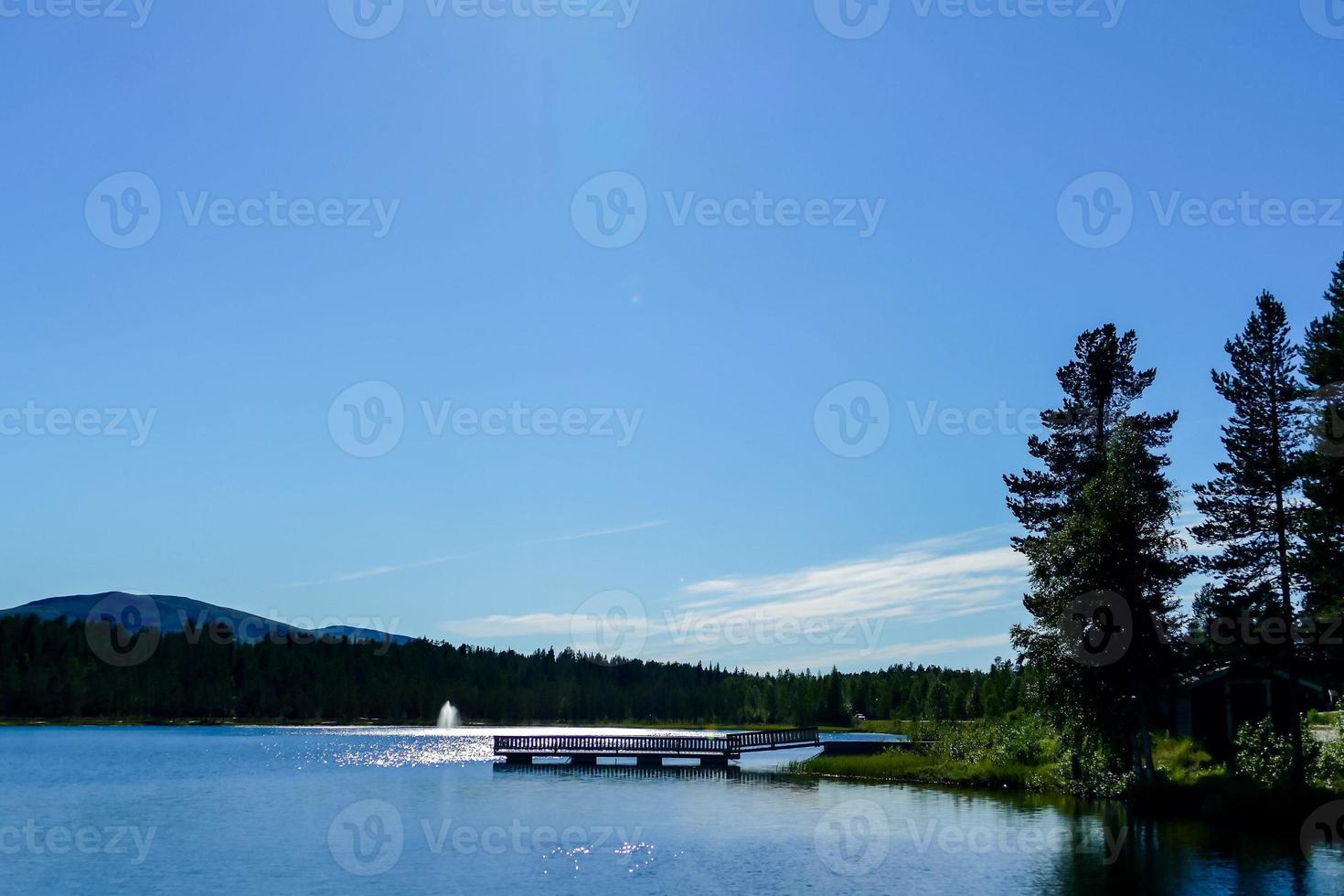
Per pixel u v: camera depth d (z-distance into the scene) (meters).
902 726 99.56
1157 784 48.34
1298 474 47.56
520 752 94.31
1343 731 47.47
